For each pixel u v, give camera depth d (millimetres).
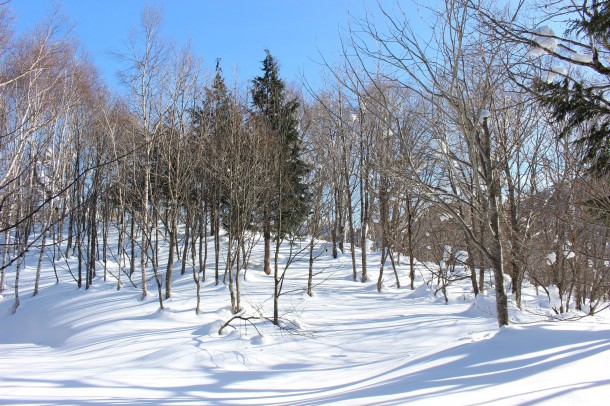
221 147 14898
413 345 8945
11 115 10430
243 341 9945
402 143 8047
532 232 13141
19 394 5734
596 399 3311
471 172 8398
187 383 6535
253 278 19156
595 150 6570
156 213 15828
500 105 9414
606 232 9914
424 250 25984
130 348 10000
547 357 4621
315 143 19438
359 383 5504
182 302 14859
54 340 12594
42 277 21109
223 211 19016
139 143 16047
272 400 5238
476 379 4277
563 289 13469
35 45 10227
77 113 18547
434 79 7324
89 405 5180
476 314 12227
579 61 5816
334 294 17016
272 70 19203
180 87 15922
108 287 18234
